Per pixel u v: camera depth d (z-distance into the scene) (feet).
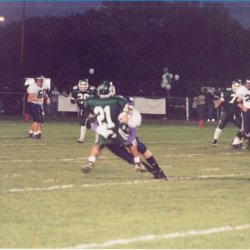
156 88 214.07
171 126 137.39
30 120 147.84
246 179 54.49
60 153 73.41
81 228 35.01
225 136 108.27
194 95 193.77
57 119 153.89
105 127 51.90
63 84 213.46
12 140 91.15
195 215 38.96
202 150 80.48
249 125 82.94
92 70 193.26
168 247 31.40
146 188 48.70
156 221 37.04
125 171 58.23
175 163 65.31
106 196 44.88
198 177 55.26
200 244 32.09
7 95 172.04
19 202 42.16
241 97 82.02
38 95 94.94
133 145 51.93
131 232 34.32
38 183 50.37
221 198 44.96
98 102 51.85
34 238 32.71
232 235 34.12
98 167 60.64
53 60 215.31
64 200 43.11
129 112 51.34
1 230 34.37
